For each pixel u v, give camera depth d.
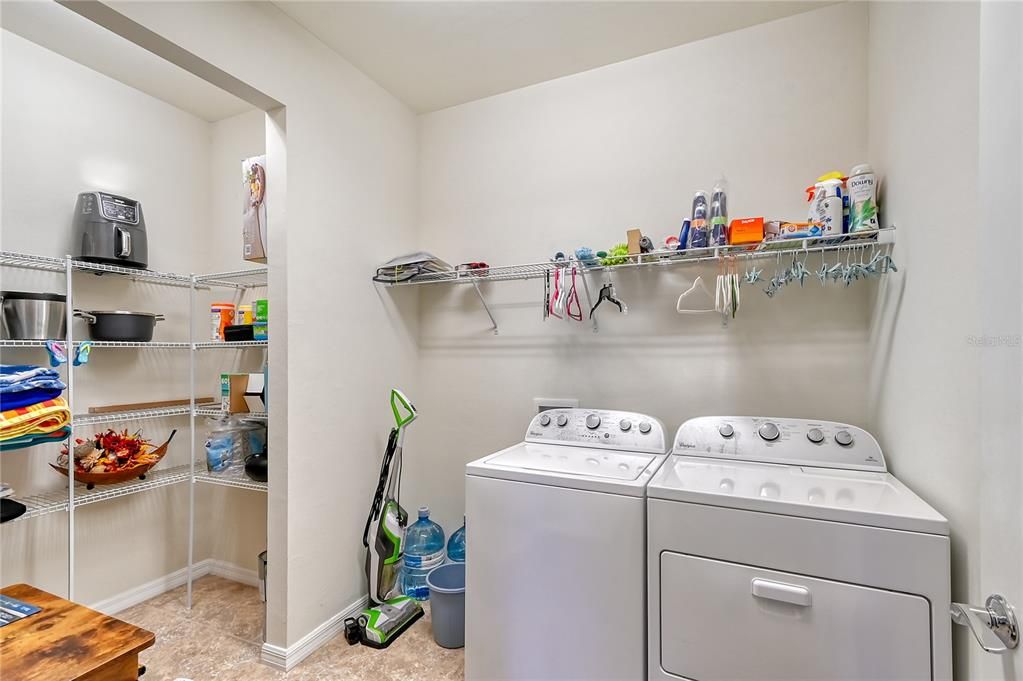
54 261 1.86
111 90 2.27
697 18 1.92
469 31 1.97
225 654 1.92
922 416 1.29
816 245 1.72
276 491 1.84
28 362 1.96
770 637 1.25
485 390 2.46
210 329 2.65
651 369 2.12
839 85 1.84
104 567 2.21
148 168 2.41
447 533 2.55
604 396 2.21
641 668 1.40
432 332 2.60
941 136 1.17
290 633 1.83
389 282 2.31
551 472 1.56
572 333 2.28
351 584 2.14
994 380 0.67
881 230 1.50
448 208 2.58
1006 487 0.65
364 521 2.21
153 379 2.42
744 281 1.96
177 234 2.53
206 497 2.65
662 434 1.90
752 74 1.97
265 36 1.76
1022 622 0.60
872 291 1.74
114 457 2.04
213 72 1.62
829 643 1.19
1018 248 0.61
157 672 1.81
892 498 1.27
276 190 1.85
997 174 0.66
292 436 1.85
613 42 2.06
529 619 1.55
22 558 1.94
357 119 2.21
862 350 1.80
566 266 2.12
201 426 2.61
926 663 1.10
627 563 1.42
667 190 2.11
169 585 2.46
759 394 1.94
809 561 1.21
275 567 1.84
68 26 1.90
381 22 1.90
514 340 2.40
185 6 1.51
